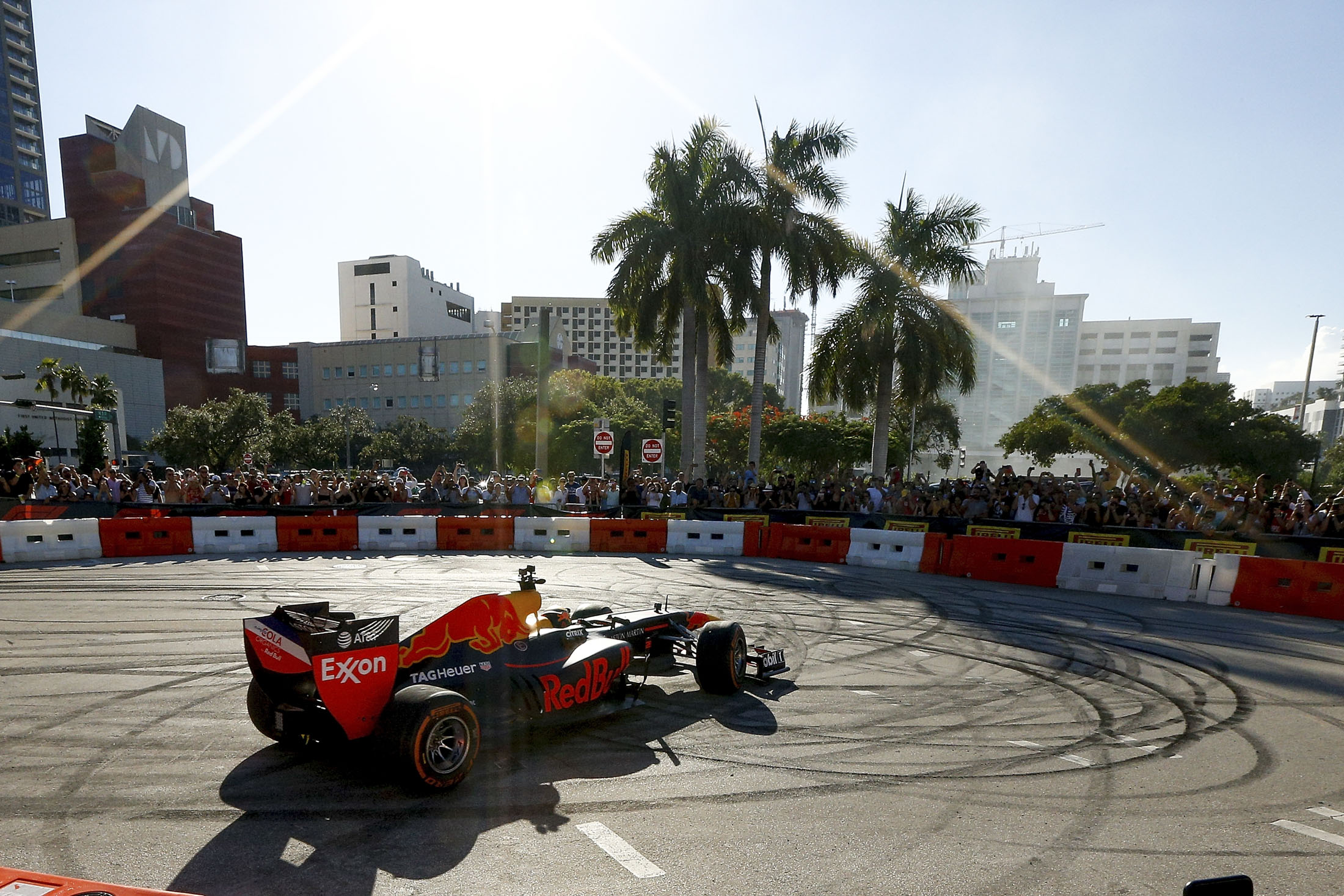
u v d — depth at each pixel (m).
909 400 22.08
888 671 7.05
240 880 3.27
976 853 3.65
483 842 3.67
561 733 5.33
